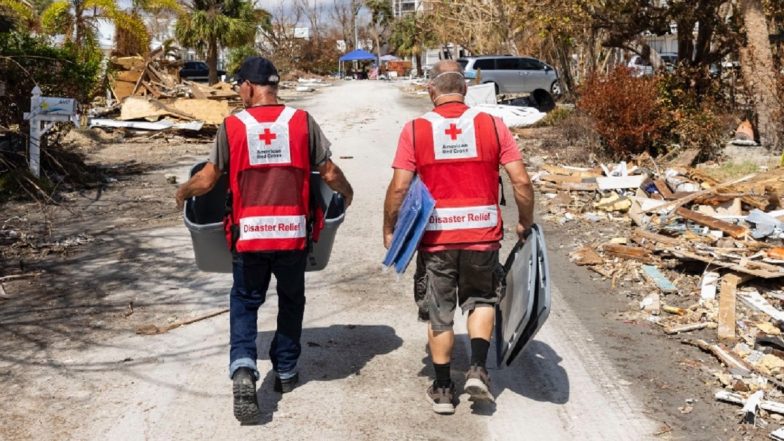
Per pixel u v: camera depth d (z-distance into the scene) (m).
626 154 12.91
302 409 4.20
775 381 4.51
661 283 6.35
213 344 5.18
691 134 12.72
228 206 4.07
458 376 4.63
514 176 3.96
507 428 4.00
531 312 3.85
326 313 5.81
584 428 4.00
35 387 4.50
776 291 6.15
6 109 11.57
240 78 4.09
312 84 47.84
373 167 13.10
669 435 3.93
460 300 4.16
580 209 9.38
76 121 11.00
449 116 3.96
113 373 4.71
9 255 7.43
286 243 4.02
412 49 68.38
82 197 10.66
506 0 18.94
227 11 32.94
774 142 12.59
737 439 3.88
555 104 25.45
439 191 3.95
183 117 19.00
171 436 3.93
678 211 8.09
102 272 6.88
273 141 3.98
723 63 18.39
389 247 4.18
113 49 25.69
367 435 3.91
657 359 4.92
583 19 16.09
